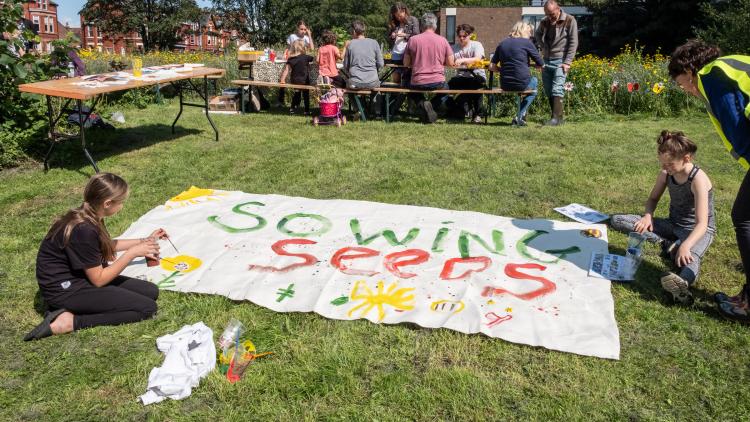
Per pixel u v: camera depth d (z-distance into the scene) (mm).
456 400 2689
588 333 3189
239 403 2707
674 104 9945
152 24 50469
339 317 3367
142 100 10711
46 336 3217
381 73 11148
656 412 2643
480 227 4613
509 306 3449
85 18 51219
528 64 8656
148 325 3328
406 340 3146
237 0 52375
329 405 2697
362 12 57844
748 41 13984
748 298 3324
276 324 3322
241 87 9867
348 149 7137
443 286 3689
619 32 31734
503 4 65188
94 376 2891
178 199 5262
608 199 5344
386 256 4105
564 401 2689
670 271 3941
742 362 2990
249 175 6074
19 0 6688
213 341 3080
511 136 7910
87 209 3244
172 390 2730
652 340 3172
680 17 28719
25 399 2744
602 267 3934
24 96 6781
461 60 9156
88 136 7383
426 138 7777
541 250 4203
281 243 4324
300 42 9773
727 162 6566
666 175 4117
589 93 10148
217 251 4207
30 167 6402
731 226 4656
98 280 3271
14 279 3895
